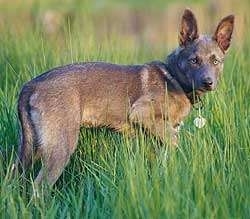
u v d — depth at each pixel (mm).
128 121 13719
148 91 13719
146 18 37344
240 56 18844
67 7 33188
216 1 35438
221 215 10922
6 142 13906
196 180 11570
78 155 13852
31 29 21266
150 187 11492
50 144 12914
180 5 39469
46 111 12945
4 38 19703
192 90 13852
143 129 13773
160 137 13727
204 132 13617
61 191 12797
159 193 11172
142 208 10930
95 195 12391
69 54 17609
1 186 12047
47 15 27156
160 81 13828
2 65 18203
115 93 13586
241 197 11367
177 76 13852
